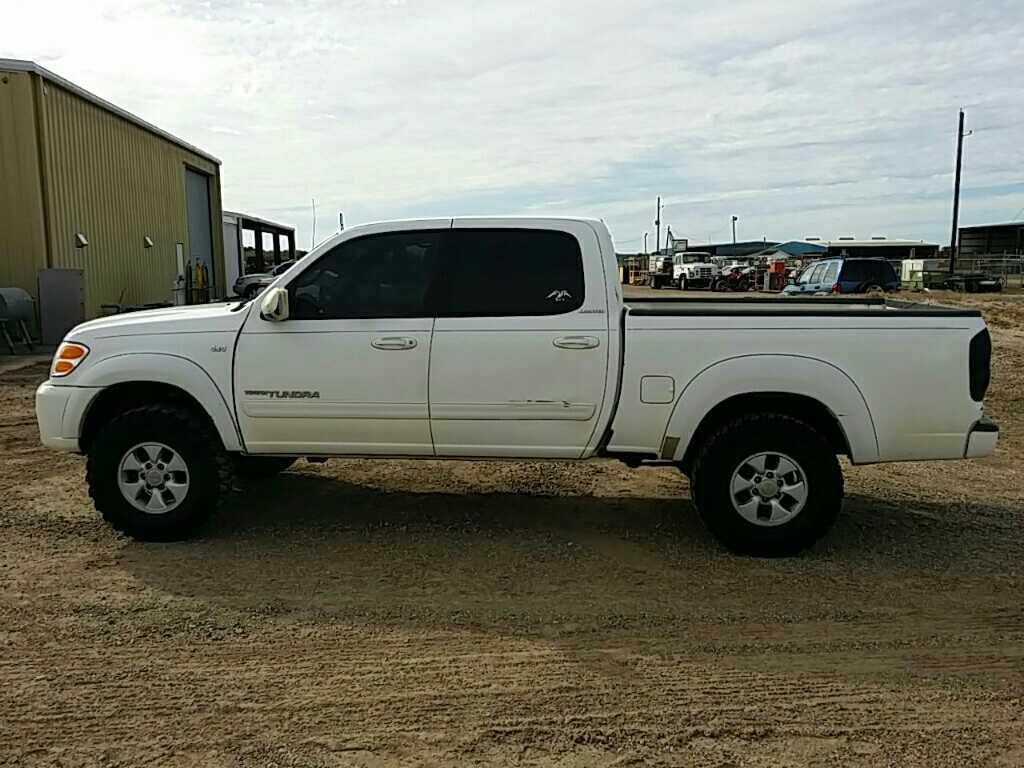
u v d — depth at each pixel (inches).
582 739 128.5
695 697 141.3
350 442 213.9
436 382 207.5
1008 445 337.4
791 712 136.7
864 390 199.6
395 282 211.8
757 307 234.2
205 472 212.5
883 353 199.2
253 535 221.5
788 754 124.7
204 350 212.5
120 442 211.5
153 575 193.9
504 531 225.5
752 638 163.3
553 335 204.4
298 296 213.9
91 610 174.6
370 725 132.3
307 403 211.5
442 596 182.7
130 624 168.1
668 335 202.4
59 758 123.2
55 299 614.5
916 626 169.0
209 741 127.6
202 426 214.2
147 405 215.2
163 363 212.5
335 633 164.7
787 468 202.2
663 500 255.1
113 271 773.3
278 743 127.2
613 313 205.0
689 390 202.2
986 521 235.6
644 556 207.2
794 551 204.7
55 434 216.8
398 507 246.5
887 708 138.3
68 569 197.2
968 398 199.9
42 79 619.8
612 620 171.0
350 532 224.2
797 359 199.6
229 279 1293.1
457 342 206.5
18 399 426.0
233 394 212.8
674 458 207.2
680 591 185.8
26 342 605.6
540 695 141.6
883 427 200.4
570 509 245.3
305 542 216.4
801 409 210.2
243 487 265.7
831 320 200.4
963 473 291.6
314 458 224.1
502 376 205.9
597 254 207.6
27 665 151.2
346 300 212.7
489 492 262.4
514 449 210.2
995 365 551.8
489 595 183.3
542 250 209.6
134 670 149.6
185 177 1027.3
